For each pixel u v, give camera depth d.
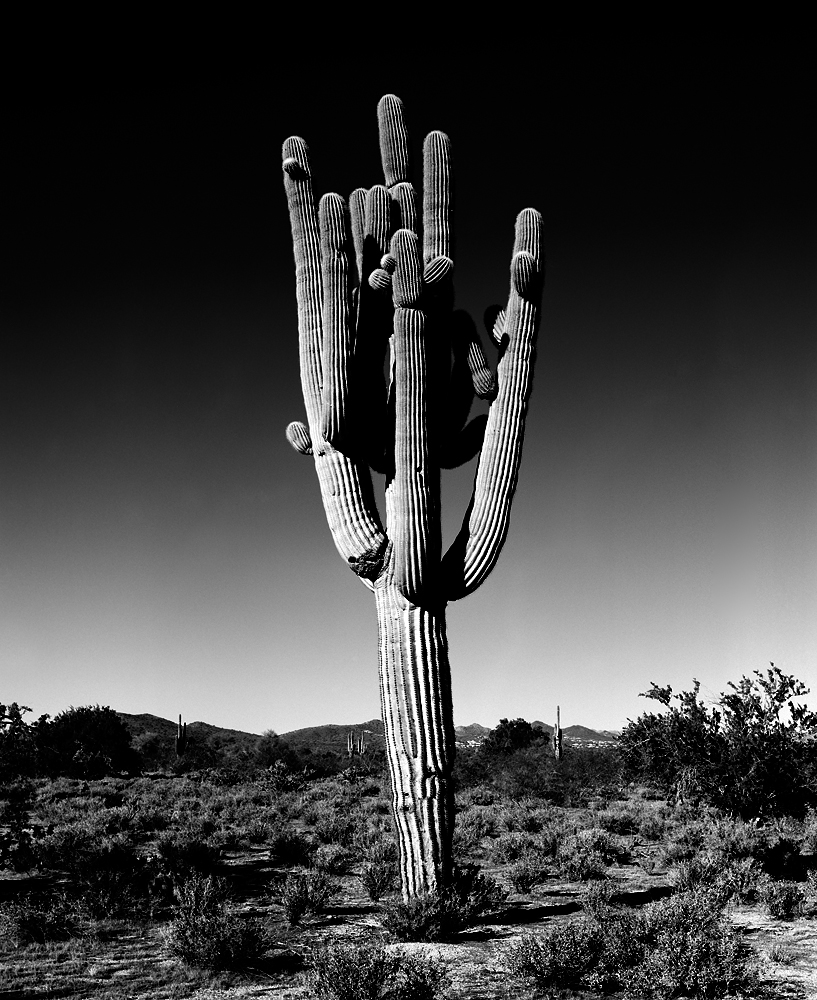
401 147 11.00
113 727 39.34
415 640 9.35
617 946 7.14
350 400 9.92
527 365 10.30
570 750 44.44
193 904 8.88
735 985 6.71
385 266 9.75
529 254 10.30
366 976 6.37
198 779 34.81
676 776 17.81
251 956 7.73
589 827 18.80
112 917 9.39
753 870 11.56
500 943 8.34
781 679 17.28
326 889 10.20
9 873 12.24
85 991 6.93
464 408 10.56
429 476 9.44
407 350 9.39
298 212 10.59
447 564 9.77
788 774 16.61
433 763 9.16
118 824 17.25
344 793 27.75
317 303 10.46
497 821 20.12
